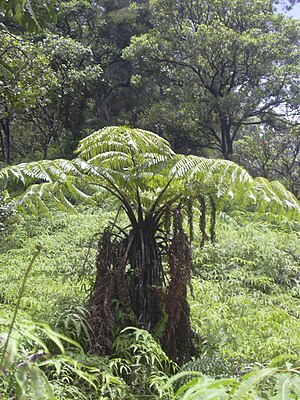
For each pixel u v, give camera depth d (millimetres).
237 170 3594
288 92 18734
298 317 6027
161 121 19125
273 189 3941
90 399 2811
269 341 4246
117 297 3732
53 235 9484
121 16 22281
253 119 23062
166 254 4016
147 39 19938
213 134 19641
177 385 3301
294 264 8102
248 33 18734
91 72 17609
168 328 3641
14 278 6680
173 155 3947
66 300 3914
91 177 3955
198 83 19719
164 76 21266
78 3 21203
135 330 3697
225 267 7484
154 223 3975
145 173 3779
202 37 17859
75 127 21422
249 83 19062
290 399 1200
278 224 10156
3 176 3658
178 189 3934
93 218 10297
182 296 3752
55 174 3600
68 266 7156
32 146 23047
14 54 8969
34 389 1265
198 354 3840
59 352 3229
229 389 1272
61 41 15664
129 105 22922
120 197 4141
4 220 8688
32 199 3959
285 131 19938
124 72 22312
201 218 3836
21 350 1957
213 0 19156
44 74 9883
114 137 4051
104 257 3766
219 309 5199
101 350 3430
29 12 2693
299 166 19469
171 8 20094
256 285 7094
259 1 19078
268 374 1210
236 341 4309
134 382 3154
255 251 7953
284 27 18406
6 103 9234
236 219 9508
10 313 4648
